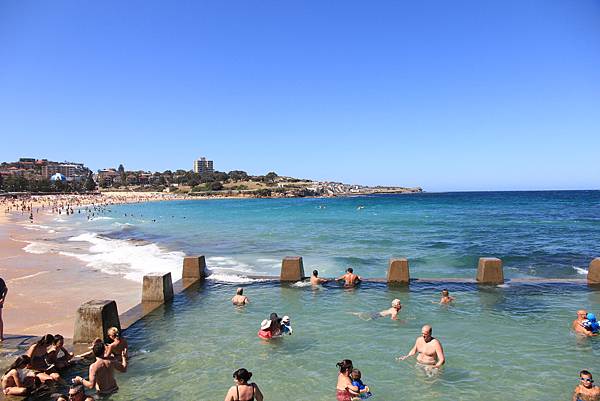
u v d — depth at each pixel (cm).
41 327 1159
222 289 1587
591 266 1606
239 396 690
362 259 2358
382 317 1245
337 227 4509
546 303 1366
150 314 1288
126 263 2216
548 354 970
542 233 3662
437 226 4459
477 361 935
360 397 766
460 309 1310
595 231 3800
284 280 1698
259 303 1407
